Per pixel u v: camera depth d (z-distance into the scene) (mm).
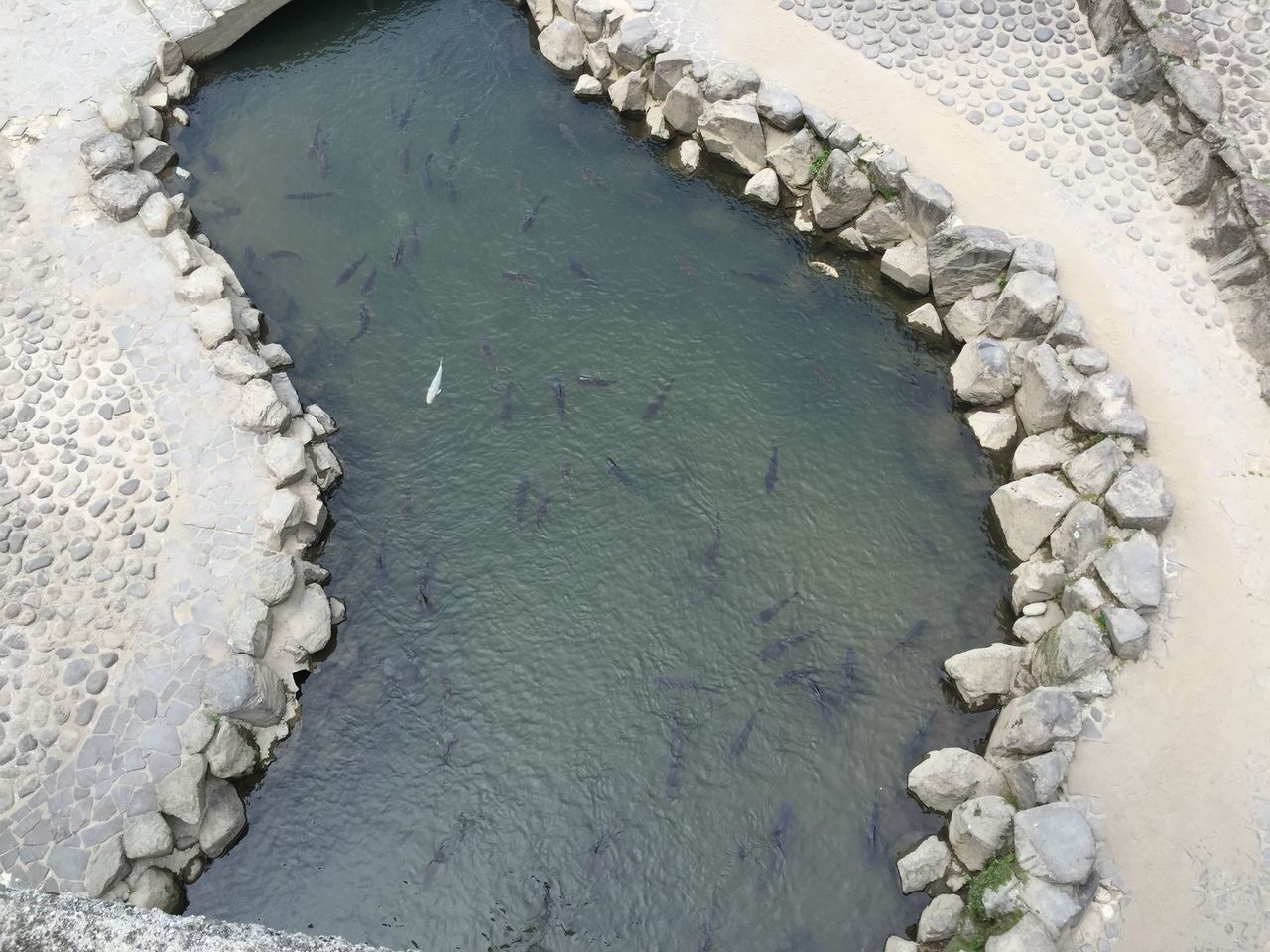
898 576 14078
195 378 14562
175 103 18094
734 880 12062
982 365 14938
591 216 17250
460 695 13234
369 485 14766
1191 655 12219
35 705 12203
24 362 14609
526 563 14156
